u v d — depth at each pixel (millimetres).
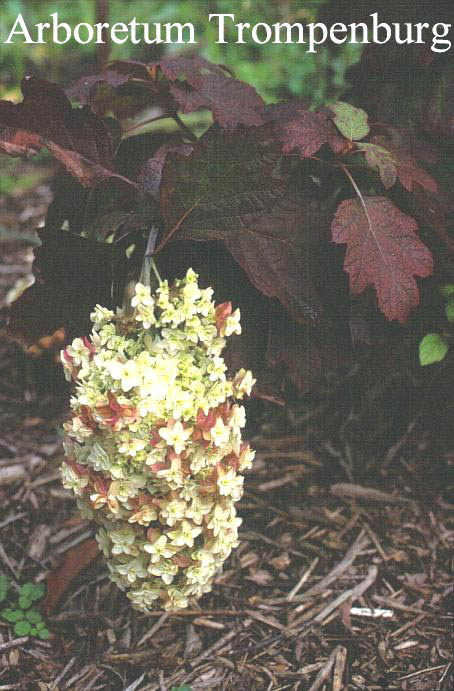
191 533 933
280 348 1050
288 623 1135
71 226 1123
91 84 1079
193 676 1074
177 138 1151
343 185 1073
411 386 1326
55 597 1150
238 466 948
